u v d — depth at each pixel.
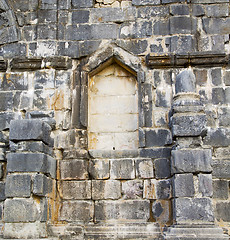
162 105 10.09
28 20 10.88
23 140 8.59
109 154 9.80
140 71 10.33
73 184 9.59
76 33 10.68
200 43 10.46
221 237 8.13
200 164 8.63
